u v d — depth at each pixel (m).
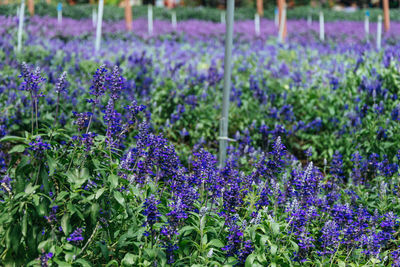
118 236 4.18
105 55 11.09
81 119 3.99
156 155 4.27
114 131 4.34
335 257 4.38
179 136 8.18
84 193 3.90
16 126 7.07
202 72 9.43
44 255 3.40
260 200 4.66
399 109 6.89
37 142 3.55
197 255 4.02
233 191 4.14
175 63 9.63
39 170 3.62
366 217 4.38
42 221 3.72
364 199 5.59
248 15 31.52
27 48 10.84
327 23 27.08
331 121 7.93
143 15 28.09
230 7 6.11
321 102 8.36
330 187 5.82
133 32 19.00
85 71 9.12
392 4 39.09
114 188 3.84
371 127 6.99
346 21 28.64
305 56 11.55
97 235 4.02
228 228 4.11
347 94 8.12
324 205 5.04
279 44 12.93
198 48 14.77
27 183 3.71
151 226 3.72
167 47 13.20
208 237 4.21
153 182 4.83
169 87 8.59
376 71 8.43
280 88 8.95
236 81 9.01
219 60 11.26
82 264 3.55
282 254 4.15
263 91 8.65
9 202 3.91
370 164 6.31
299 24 26.30
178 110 7.84
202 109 8.22
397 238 5.01
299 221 4.17
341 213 4.55
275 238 4.28
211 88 8.75
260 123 8.17
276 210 4.79
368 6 40.50
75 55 10.31
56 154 3.91
